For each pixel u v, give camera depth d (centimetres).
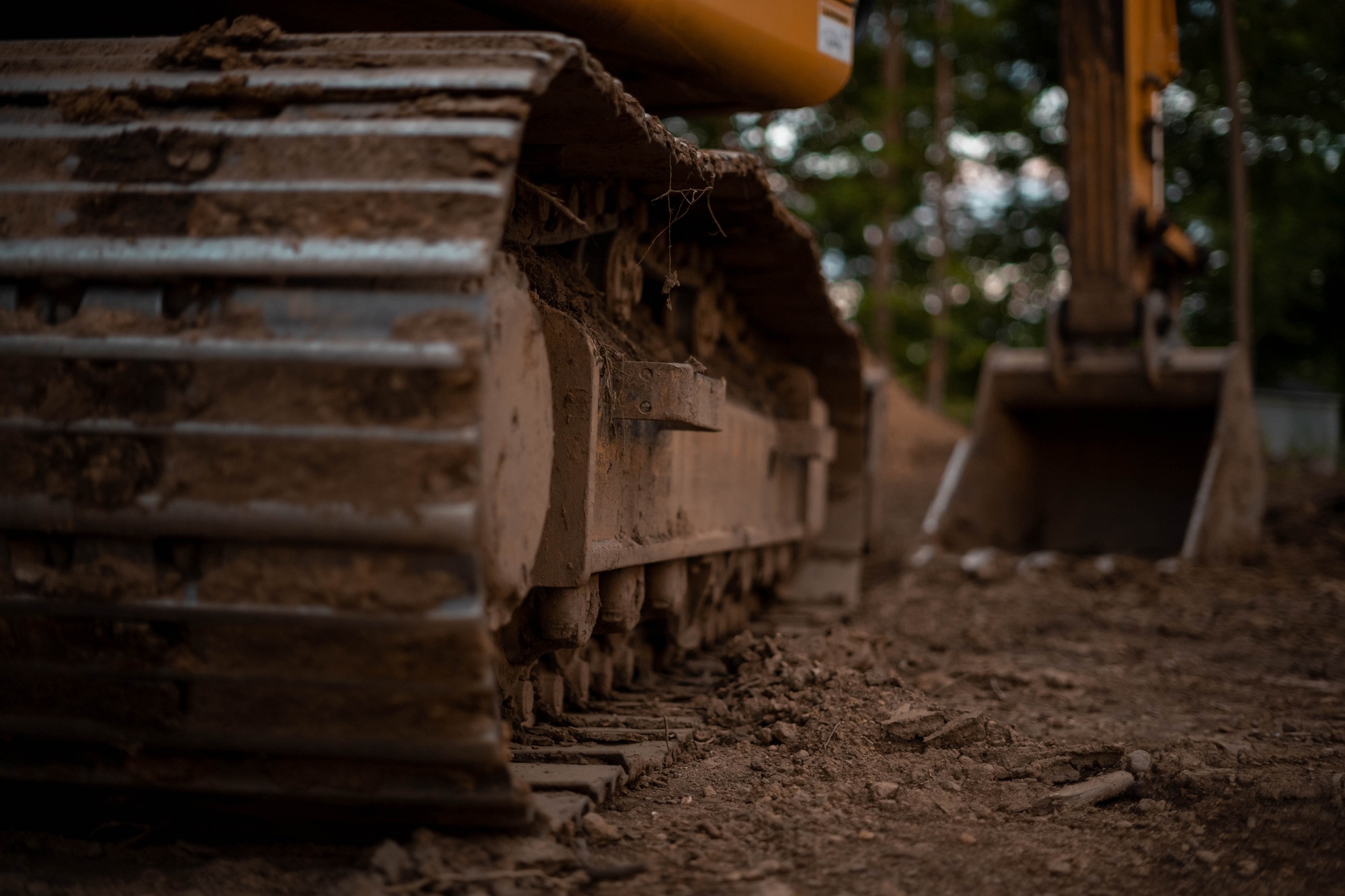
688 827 351
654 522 465
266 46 308
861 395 852
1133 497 1058
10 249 287
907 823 363
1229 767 434
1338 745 477
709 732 456
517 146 280
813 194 2603
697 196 470
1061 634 750
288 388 271
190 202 284
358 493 267
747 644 542
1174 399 998
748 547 630
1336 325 2267
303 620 272
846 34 568
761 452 654
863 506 885
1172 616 785
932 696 553
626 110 347
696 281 587
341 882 291
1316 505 1157
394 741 284
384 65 297
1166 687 600
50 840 324
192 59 308
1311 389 2309
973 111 2633
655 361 486
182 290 282
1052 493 1088
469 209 273
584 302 436
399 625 268
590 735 428
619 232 475
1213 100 1831
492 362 285
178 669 284
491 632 304
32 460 280
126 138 295
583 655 487
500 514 294
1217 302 2195
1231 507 953
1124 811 389
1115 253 1005
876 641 629
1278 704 563
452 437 265
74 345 279
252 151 288
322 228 276
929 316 2788
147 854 320
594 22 447
